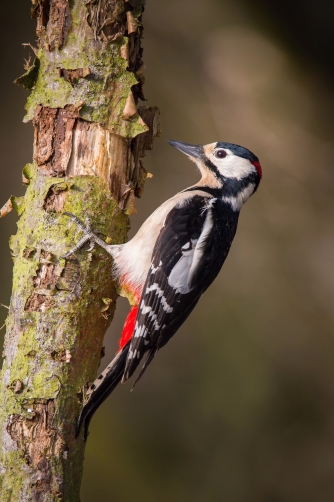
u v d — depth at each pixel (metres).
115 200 6.51
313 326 13.84
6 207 6.48
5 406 6.17
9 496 6.01
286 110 14.98
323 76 15.77
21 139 13.16
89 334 6.40
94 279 6.42
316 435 13.19
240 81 14.72
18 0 13.56
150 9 14.67
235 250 14.27
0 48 13.30
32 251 6.30
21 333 6.23
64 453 6.12
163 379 13.18
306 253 14.44
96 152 6.37
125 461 12.37
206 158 8.11
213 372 13.33
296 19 15.92
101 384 6.39
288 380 13.55
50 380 6.16
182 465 12.59
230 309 13.82
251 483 12.60
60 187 6.32
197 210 7.42
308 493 12.66
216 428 12.98
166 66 14.37
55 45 6.26
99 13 6.23
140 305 6.81
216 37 14.88
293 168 14.77
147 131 6.74
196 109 14.25
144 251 7.03
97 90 6.29
